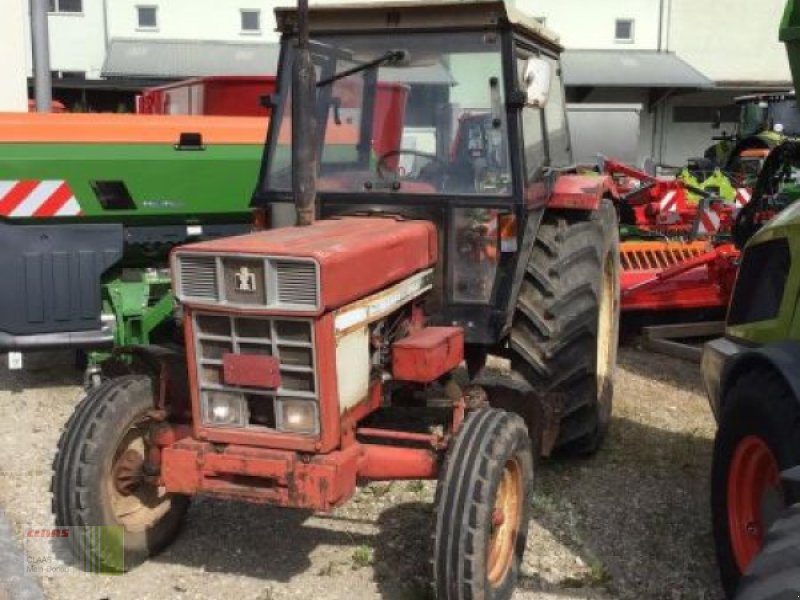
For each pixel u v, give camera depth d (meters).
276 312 3.35
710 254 7.66
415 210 4.36
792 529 2.60
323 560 4.11
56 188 6.00
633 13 27.67
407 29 4.42
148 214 6.32
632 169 9.31
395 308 3.88
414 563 4.07
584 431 5.00
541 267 4.90
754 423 3.51
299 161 3.93
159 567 4.06
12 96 9.52
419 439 3.61
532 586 3.91
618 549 4.24
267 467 3.42
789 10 4.34
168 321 5.96
